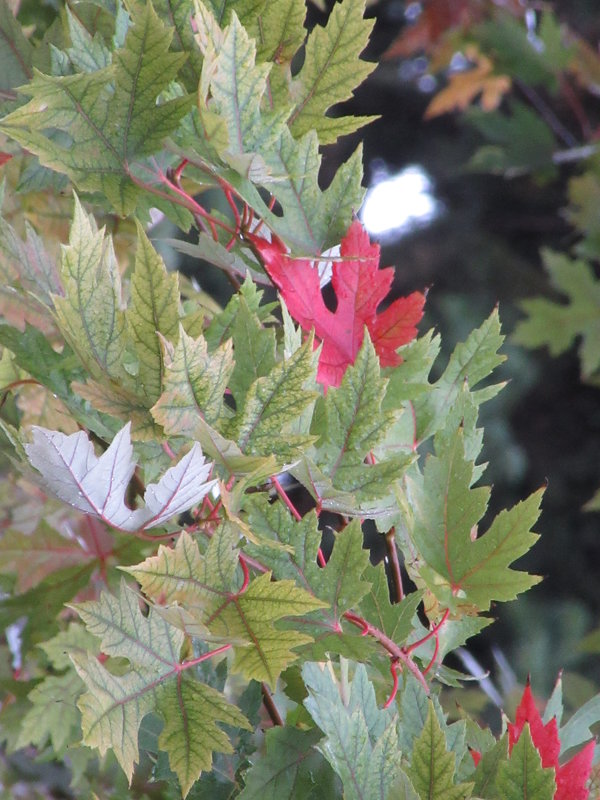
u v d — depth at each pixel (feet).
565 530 25.89
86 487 3.56
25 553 4.61
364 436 3.80
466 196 29.17
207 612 3.65
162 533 4.34
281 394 3.65
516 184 28.71
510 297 26.99
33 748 4.97
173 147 3.97
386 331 4.04
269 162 3.99
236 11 4.04
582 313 10.41
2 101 4.36
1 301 4.19
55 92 3.87
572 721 4.12
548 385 26.37
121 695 3.66
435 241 28.40
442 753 3.70
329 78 4.08
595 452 26.09
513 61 10.72
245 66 3.84
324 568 3.80
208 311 4.30
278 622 3.78
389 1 28.32
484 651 23.38
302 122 4.09
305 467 3.72
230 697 4.83
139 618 3.71
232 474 3.67
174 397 3.59
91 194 4.24
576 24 22.91
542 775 3.67
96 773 4.68
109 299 3.69
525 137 10.50
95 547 4.65
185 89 4.06
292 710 4.35
